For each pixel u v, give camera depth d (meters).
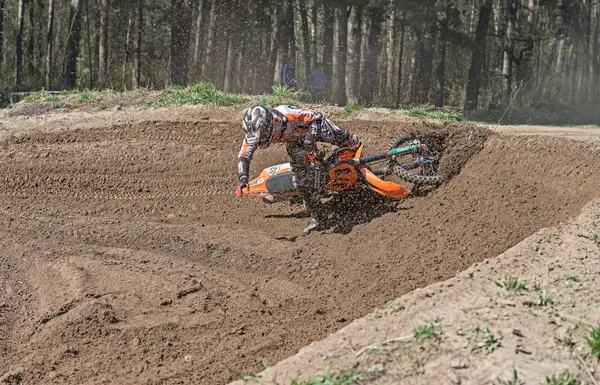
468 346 3.77
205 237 7.71
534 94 34.88
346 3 26.77
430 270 6.27
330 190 7.46
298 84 38.50
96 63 38.28
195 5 31.77
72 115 11.57
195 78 30.03
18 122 11.23
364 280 6.44
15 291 6.59
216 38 31.67
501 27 42.62
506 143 7.88
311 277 6.75
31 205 8.88
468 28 42.41
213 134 10.11
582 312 4.07
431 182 7.41
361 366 3.71
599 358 3.62
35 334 5.82
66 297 6.35
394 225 7.38
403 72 45.47
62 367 5.30
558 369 3.54
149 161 9.74
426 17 28.11
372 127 9.48
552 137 7.68
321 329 5.59
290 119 7.02
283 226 7.98
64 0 40.44
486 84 43.53
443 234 6.86
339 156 7.28
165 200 8.98
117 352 5.46
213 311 6.12
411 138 7.87
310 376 3.71
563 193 6.80
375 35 29.67
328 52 33.16
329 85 31.36
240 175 7.03
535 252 5.10
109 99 12.23
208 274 6.91
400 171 7.38
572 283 4.46
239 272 7.00
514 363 3.59
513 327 3.91
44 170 9.62
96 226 8.06
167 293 6.40
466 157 8.02
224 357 5.29
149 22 37.62
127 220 8.41
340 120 10.01
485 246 6.41
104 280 6.69
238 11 30.61
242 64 32.44
